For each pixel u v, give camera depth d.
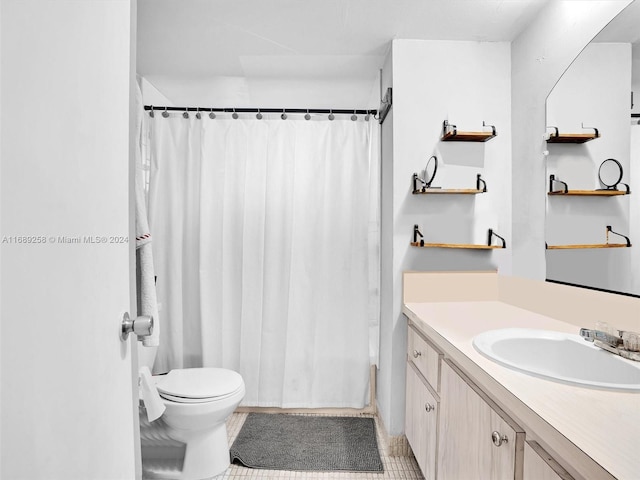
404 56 2.26
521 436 1.01
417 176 2.26
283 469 2.11
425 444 1.81
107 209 0.74
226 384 2.08
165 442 2.10
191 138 2.72
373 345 2.80
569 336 1.42
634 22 1.39
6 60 0.44
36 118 0.50
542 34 1.96
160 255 2.73
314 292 2.73
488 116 2.29
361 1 1.89
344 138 2.71
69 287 0.58
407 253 2.27
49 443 0.53
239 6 1.93
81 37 0.63
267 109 2.70
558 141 1.82
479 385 1.31
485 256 2.30
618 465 0.67
